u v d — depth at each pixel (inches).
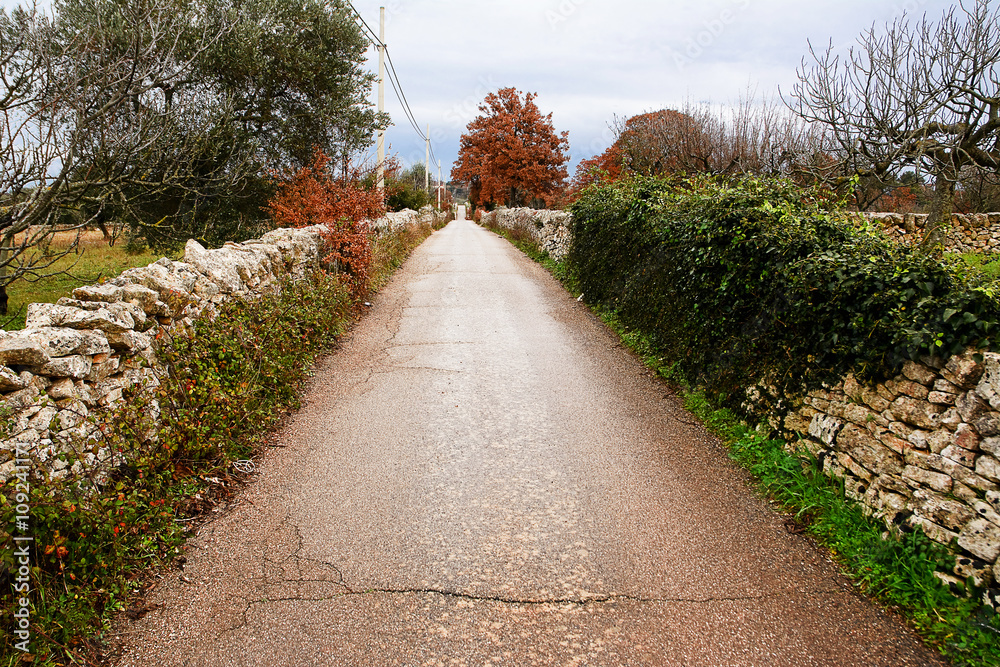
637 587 125.2
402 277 535.5
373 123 588.4
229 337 211.3
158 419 160.6
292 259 315.6
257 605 118.3
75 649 104.7
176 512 146.8
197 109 404.2
